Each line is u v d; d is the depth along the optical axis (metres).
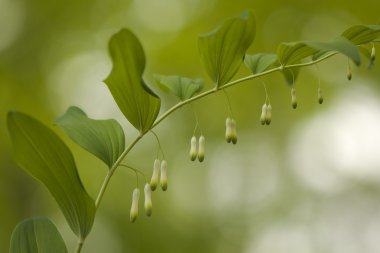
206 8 9.11
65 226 9.71
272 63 2.53
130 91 2.13
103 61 9.56
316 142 9.77
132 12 9.54
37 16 9.55
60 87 9.48
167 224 10.50
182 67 8.98
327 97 8.73
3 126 8.78
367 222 10.19
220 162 10.43
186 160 10.26
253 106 8.91
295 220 10.57
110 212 10.08
